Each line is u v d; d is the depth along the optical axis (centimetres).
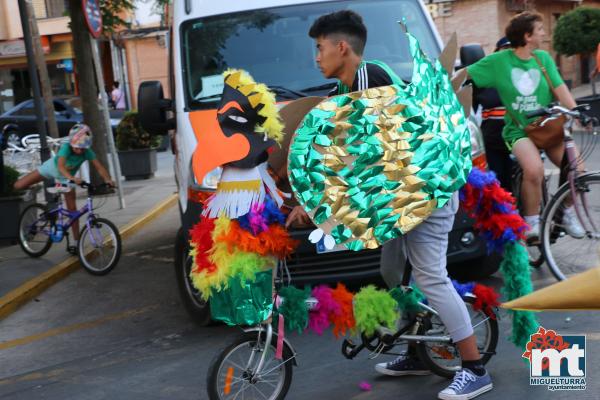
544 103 564
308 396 414
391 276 406
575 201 547
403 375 430
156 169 1619
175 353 519
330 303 367
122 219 1093
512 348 454
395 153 340
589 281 179
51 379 492
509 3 2620
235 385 384
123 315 640
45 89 1488
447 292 372
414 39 354
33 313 674
